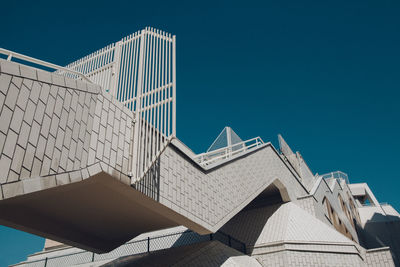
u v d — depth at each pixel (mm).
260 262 14695
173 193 8852
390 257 15617
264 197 19188
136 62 8203
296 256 14367
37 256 20031
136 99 7969
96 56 8773
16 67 5176
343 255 14531
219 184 11867
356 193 41594
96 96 6906
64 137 5805
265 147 17641
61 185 5547
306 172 26766
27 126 5145
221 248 13008
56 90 5879
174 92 7688
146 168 7340
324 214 21078
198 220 9672
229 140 18875
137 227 10531
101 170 6418
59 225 9320
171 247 14422
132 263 12508
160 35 8523
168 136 7309
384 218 33438
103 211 9258
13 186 4738
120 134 7301
